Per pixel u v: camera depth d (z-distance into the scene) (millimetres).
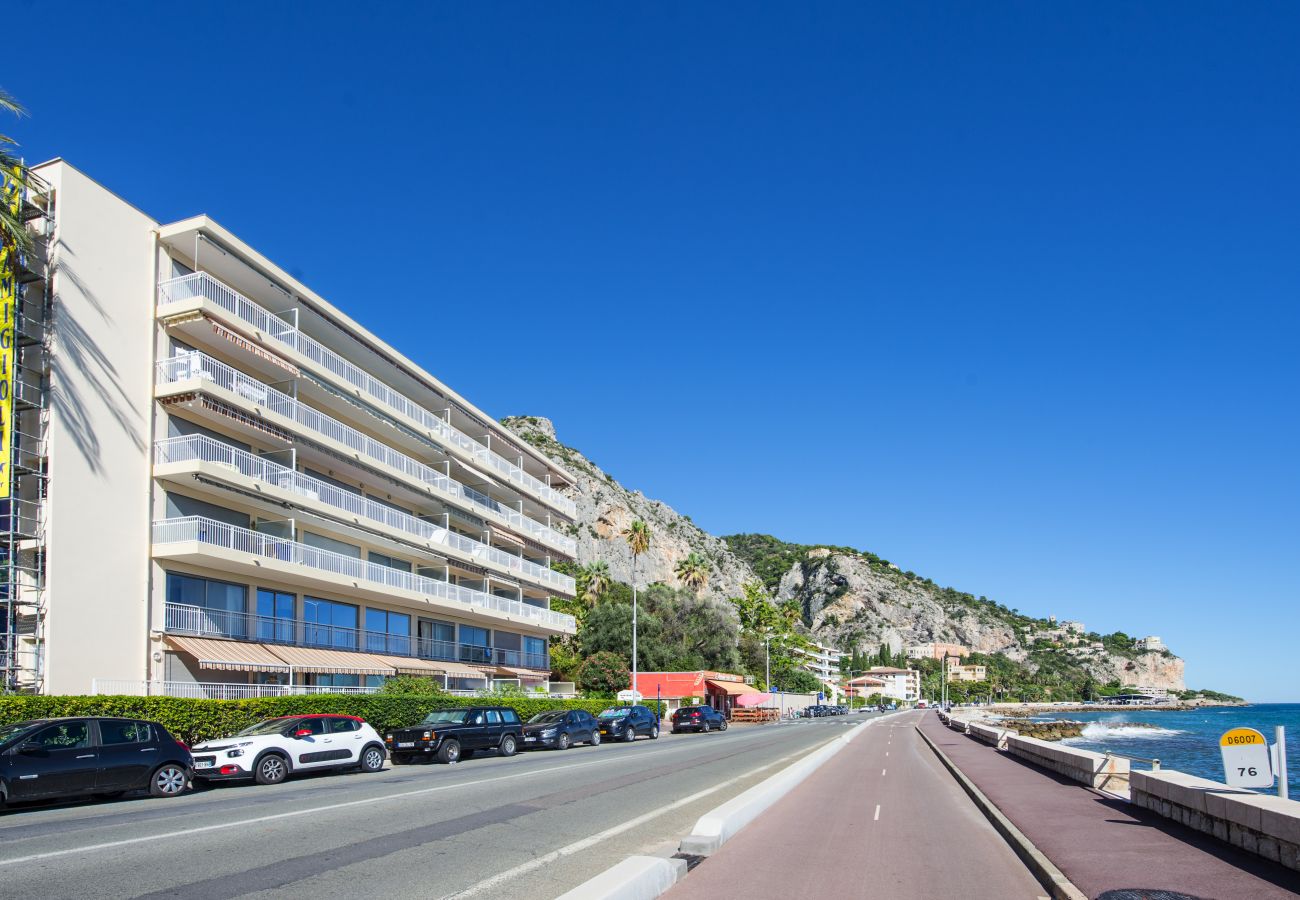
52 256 26203
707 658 89562
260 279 32906
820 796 17156
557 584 55656
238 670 31078
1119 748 65438
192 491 29938
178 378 29469
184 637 28422
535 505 56375
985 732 36062
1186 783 11938
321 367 35531
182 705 23141
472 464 47594
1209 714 183875
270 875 9109
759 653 109625
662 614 89688
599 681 69062
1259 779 10688
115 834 11703
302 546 33094
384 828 12336
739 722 71750
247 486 30188
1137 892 7902
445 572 44031
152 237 29594
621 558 163250
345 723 22188
